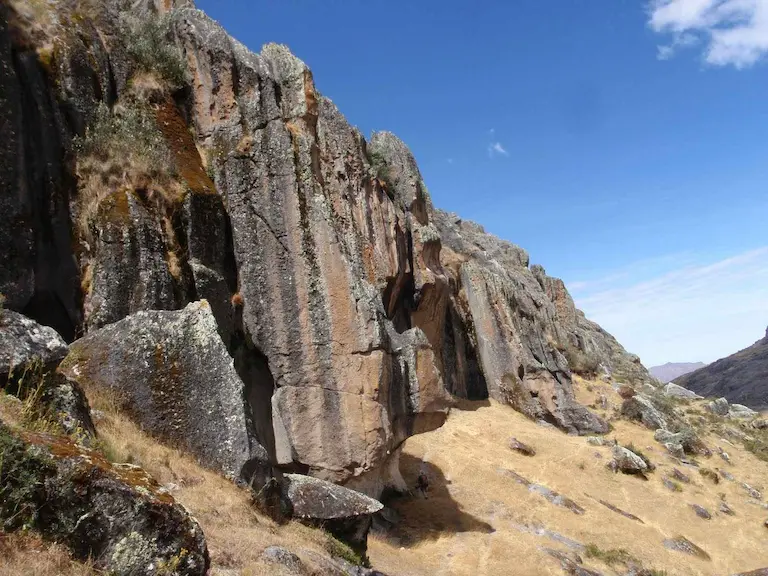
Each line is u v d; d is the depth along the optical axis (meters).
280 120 16.56
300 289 15.37
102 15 16.05
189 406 9.97
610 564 18.47
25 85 12.83
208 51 16.78
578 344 50.62
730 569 20.86
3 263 11.12
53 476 5.29
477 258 40.00
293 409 14.84
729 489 29.88
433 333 28.42
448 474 22.39
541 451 27.64
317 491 11.20
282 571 7.45
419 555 15.68
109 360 9.92
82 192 13.08
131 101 15.37
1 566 4.58
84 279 12.43
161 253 13.09
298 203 15.75
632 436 34.41
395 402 16.02
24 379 7.23
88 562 5.10
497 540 17.61
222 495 8.92
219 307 14.09
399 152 28.39
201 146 16.27
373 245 20.72
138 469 6.00
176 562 5.28
